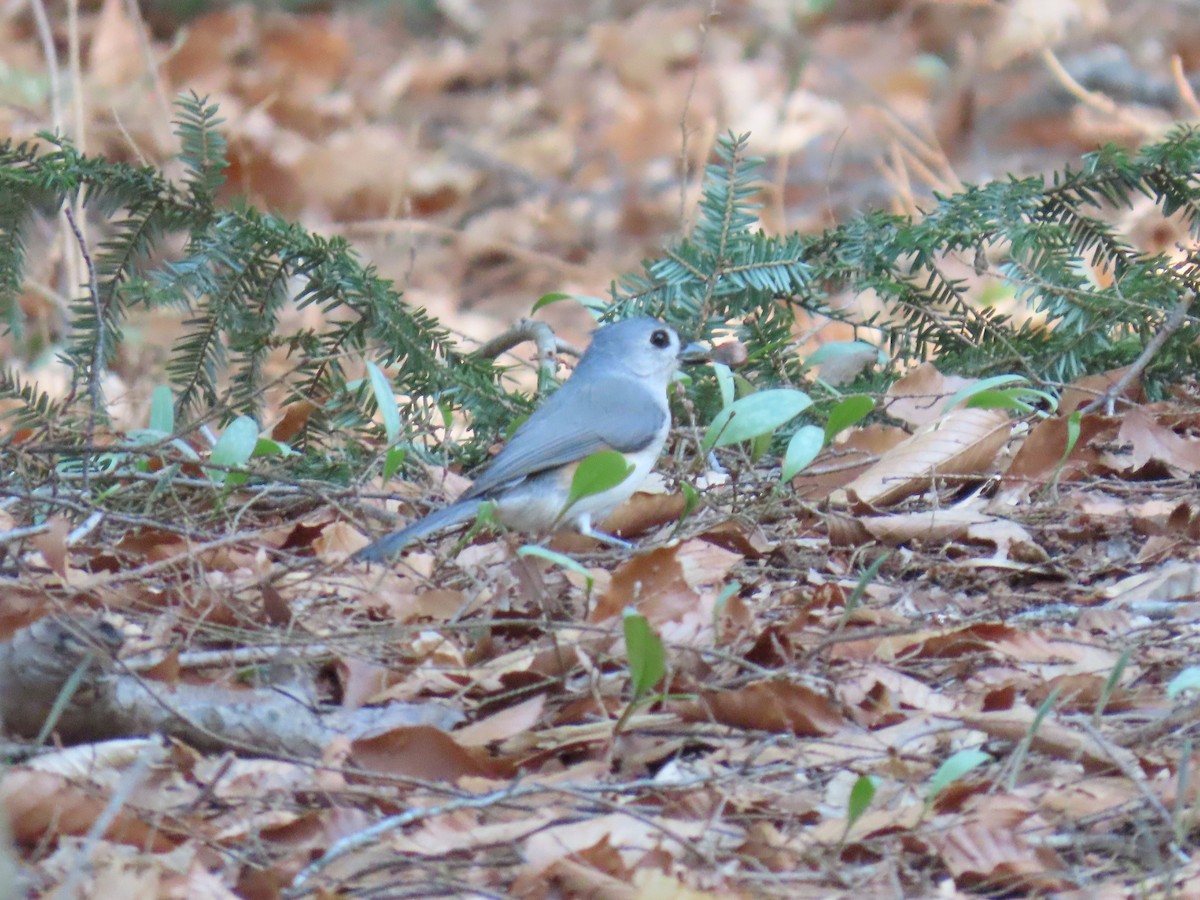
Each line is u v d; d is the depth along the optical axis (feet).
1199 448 29.17
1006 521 26.58
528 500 28.50
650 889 15.57
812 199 69.21
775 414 25.16
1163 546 25.66
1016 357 31.96
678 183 74.54
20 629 18.75
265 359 32.78
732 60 81.30
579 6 86.63
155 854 16.51
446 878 16.33
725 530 26.61
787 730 19.67
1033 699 20.52
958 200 33.19
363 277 31.81
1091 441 29.91
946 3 79.92
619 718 19.72
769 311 33.35
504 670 21.29
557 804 17.61
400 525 28.12
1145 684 20.84
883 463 28.94
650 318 30.63
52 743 18.74
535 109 80.12
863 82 77.77
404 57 82.69
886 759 18.84
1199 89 72.43
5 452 27.89
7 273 31.91
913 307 33.53
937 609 23.84
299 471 31.14
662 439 29.81
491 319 66.03
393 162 74.59
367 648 21.91
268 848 17.10
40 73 64.69
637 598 22.31
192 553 23.66
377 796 17.98
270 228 31.19
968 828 16.97
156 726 18.95
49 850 16.75
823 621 22.93
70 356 33.63
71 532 26.08
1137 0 77.82
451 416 30.40
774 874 16.49
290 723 19.42
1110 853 16.99
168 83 70.23
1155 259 32.78
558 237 71.82
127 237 31.76
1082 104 72.79
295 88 77.51
